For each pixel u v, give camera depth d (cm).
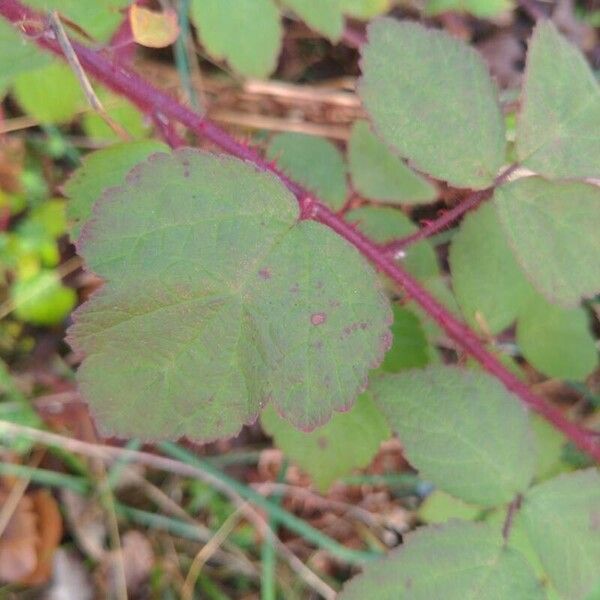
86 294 31
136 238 20
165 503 31
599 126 22
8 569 29
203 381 20
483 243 26
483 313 26
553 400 31
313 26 27
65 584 29
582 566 23
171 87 32
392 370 26
